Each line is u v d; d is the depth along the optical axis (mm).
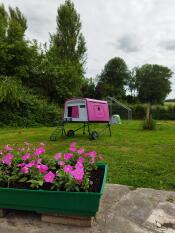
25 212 2684
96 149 6660
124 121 21422
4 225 2443
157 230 2363
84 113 9273
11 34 17969
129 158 5410
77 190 2414
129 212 2703
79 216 2404
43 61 19250
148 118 13062
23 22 23438
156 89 49656
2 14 21391
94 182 2746
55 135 9469
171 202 2965
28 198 2445
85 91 33000
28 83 18641
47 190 2447
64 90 19484
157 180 3855
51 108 16297
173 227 2420
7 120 14344
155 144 7508
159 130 12367
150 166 4684
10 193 2475
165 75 50500
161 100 50219
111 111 25562
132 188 3439
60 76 19328
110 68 48656
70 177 2469
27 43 17938
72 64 21219
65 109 9859
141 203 2926
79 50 25266
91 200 2287
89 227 2398
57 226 2422
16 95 14516
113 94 42094
